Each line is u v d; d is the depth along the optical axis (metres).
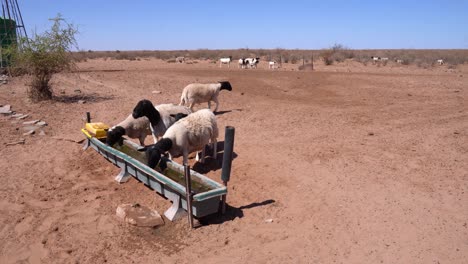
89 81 23.64
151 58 69.25
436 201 7.59
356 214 7.09
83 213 7.20
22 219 6.96
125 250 6.07
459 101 18.39
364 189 8.17
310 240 6.27
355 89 22.55
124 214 6.90
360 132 12.76
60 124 13.29
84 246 6.18
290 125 13.71
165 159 8.17
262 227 6.68
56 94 18.62
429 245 6.07
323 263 5.66
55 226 6.72
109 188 8.35
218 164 9.56
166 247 6.14
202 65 45.69
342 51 71.81
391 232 6.47
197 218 6.96
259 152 10.61
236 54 83.88
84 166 9.61
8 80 21.86
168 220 6.90
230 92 20.98
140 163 7.82
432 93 20.91
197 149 8.89
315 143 11.49
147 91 20.33
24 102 16.56
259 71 32.91
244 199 7.74
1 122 13.16
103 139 10.27
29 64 16.17
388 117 15.00
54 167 9.49
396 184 8.43
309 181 8.61
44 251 6.03
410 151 10.70
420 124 13.85
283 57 62.94
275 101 18.61
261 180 8.67
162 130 9.34
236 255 5.88
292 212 7.20
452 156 10.27
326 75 29.45
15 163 9.66
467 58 63.72
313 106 17.30
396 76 28.98
